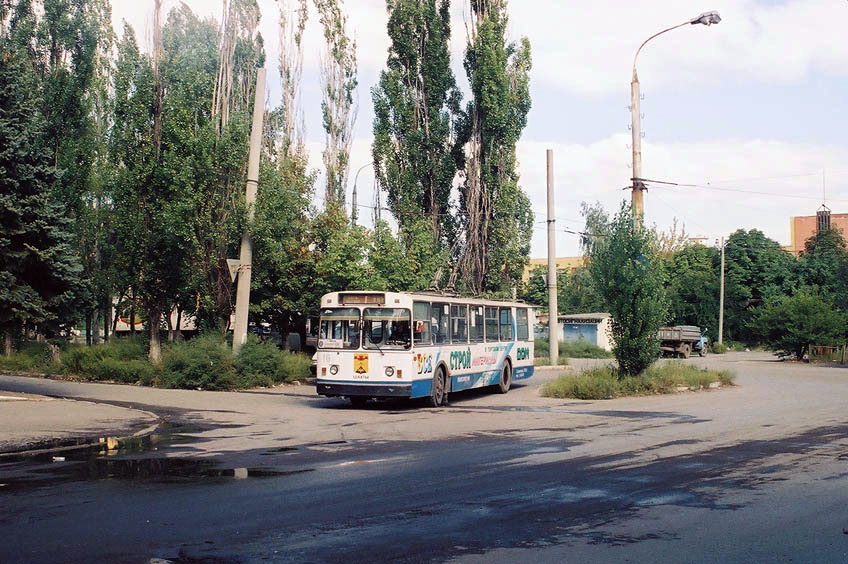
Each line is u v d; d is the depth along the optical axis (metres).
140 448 13.04
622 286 24.73
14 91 25.02
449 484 9.78
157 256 29.84
